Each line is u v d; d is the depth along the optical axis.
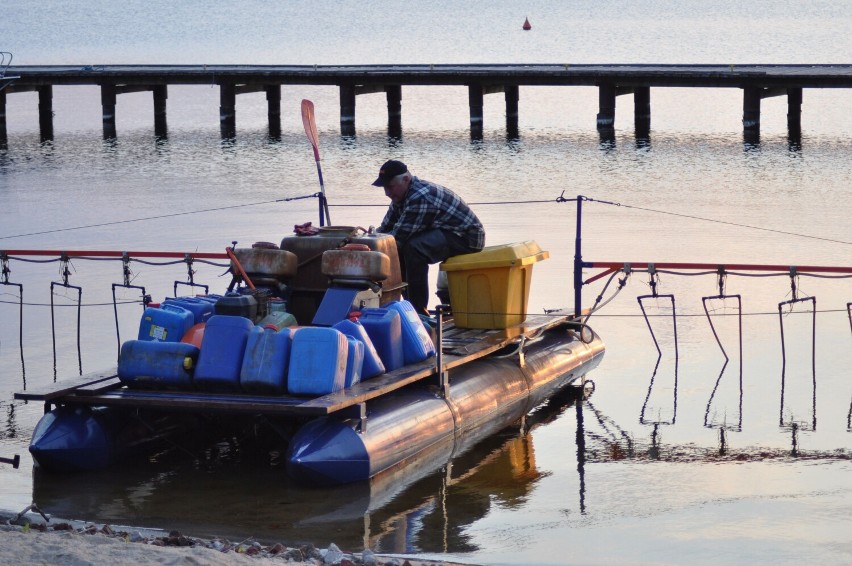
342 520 10.80
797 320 18.66
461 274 15.24
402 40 116.12
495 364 14.86
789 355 16.78
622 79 47.84
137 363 12.07
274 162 40.84
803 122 51.19
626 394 15.29
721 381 15.70
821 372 15.95
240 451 12.96
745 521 10.77
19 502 11.20
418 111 59.31
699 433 13.60
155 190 34.41
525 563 9.75
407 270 15.18
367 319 12.89
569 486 11.84
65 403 12.17
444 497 11.48
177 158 42.44
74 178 37.47
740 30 113.81
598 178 35.69
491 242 25.19
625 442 13.34
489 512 11.07
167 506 11.13
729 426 13.84
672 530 10.55
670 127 50.38
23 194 33.88
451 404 13.28
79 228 27.56
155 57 102.44
